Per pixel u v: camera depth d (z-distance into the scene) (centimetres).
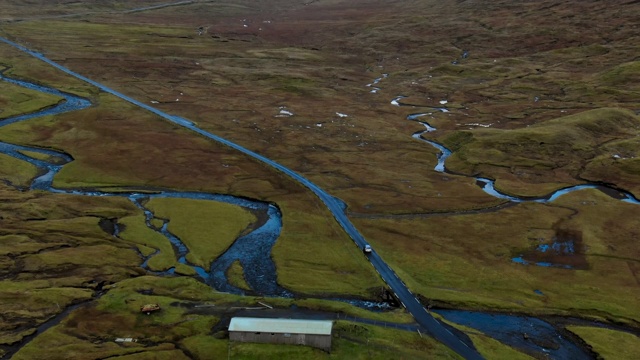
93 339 7550
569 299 9481
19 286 8788
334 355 7400
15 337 7488
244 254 10819
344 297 9319
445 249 11238
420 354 7600
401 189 14612
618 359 7862
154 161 15962
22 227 11025
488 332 8488
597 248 11238
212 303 8688
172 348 7412
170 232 11625
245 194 13938
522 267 10569
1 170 14462
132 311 8269
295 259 10562
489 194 14362
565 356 7975
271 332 7519
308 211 12938
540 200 14012
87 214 12125
